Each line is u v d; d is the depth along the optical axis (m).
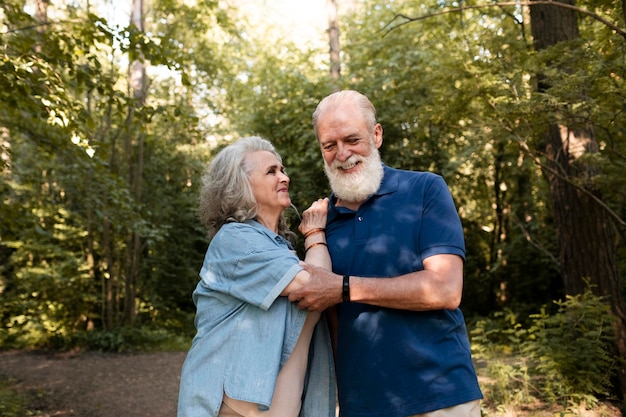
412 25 9.30
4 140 6.15
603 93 3.87
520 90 4.54
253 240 1.71
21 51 4.05
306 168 9.55
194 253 12.16
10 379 6.95
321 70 11.09
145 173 11.06
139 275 11.26
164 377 7.41
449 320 1.75
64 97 3.79
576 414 4.36
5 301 9.73
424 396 1.67
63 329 10.07
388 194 1.87
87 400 6.13
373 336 1.74
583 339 4.68
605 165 4.58
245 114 10.87
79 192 6.55
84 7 8.15
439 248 1.72
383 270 1.79
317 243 1.90
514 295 10.70
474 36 4.97
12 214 4.98
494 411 4.59
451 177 9.69
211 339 1.69
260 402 1.57
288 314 1.68
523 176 10.24
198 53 11.12
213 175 1.86
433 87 5.19
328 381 1.85
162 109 4.91
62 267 9.80
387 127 9.02
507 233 11.29
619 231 6.28
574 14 4.88
